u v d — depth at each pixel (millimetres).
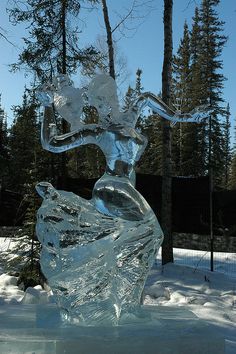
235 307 7824
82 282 4691
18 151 19625
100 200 4820
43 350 4035
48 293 8062
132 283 4852
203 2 28562
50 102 5059
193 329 4484
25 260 11414
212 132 30250
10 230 13742
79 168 24609
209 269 10961
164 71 11289
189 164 30422
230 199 11586
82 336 4145
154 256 4961
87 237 4770
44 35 13227
